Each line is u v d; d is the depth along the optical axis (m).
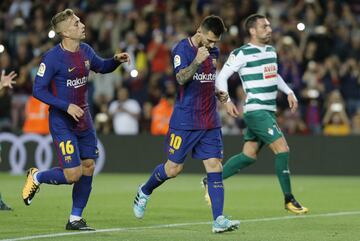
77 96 26.94
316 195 42.41
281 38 63.25
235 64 33.69
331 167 57.28
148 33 67.38
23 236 25.83
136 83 63.00
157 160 58.22
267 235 26.61
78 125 27.02
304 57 63.97
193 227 28.64
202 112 27.30
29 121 58.75
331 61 62.91
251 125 34.19
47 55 26.58
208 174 27.42
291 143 57.62
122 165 58.50
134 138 58.38
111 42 67.38
